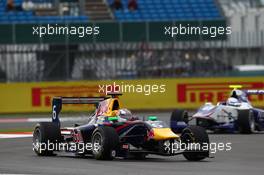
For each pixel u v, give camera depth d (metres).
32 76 124.44
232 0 160.50
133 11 147.62
